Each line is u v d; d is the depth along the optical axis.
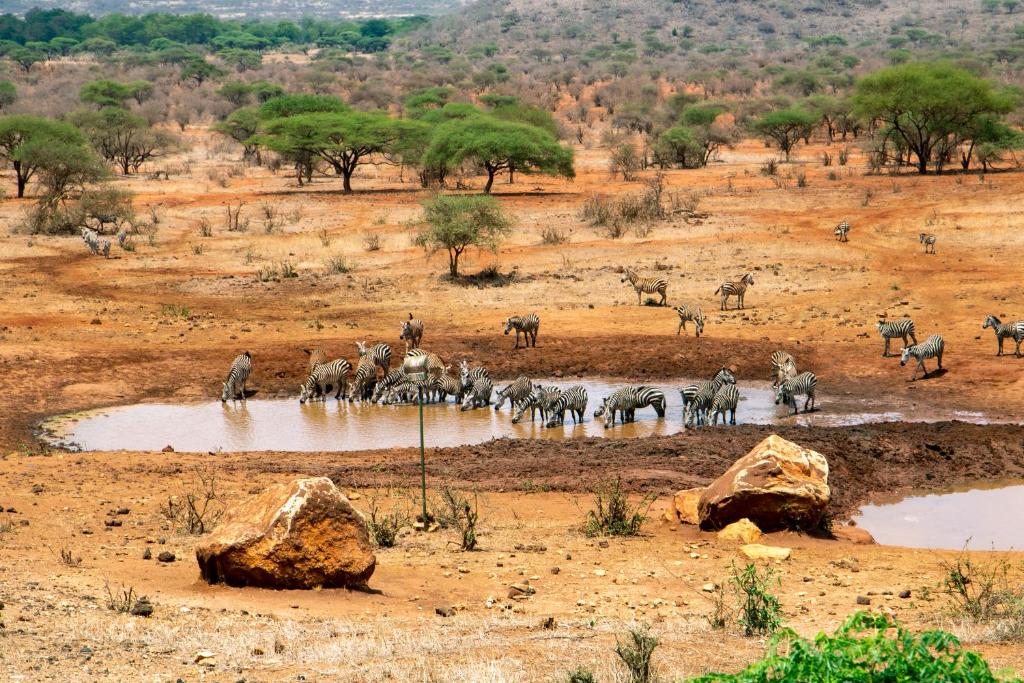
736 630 14.76
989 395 35.97
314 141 97.69
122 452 30.98
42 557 18.73
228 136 155.38
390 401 39.00
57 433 34.69
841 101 141.75
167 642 13.52
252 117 133.00
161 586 16.88
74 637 13.49
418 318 49.88
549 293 53.97
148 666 12.41
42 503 23.62
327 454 30.75
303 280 58.44
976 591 17.64
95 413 37.34
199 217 81.75
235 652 13.12
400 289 55.91
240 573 16.67
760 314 48.53
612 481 25.66
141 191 98.94
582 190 96.56
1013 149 101.12
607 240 68.50
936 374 38.56
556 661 12.64
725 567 19.44
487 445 31.09
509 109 131.62
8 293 53.91
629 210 75.12
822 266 57.69
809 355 41.72
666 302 51.66
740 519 21.89
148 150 126.19
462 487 26.47
